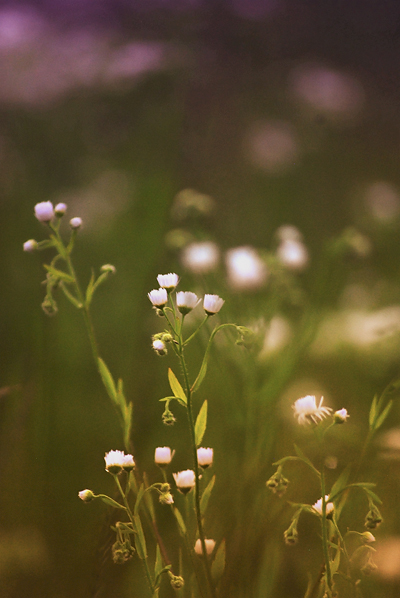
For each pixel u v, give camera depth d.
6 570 0.92
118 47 1.50
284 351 0.98
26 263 1.17
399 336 1.03
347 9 2.19
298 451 0.82
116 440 1.00
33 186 1.33
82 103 1.43
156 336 0.81
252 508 0.91
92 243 1.24
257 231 1.50
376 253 1.36
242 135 1.67
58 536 0.94
